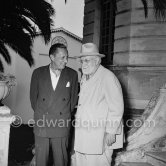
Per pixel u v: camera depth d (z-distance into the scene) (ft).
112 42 42.75
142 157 15.66
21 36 45.34
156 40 35.29
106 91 12.73
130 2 36.83
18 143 45.14
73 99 14.15
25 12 42.83
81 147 13.00
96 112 12.79
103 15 45.91
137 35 36.22
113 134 12.53
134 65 35.99
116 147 13.01
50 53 13.23
